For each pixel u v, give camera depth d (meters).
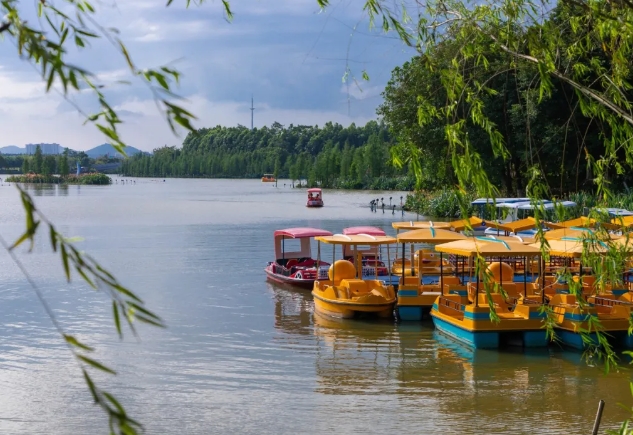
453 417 12.40
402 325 20.14
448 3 6.64
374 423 12.12
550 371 15.23
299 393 13.82
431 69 6.61
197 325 19.94
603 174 7.12
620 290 20.00
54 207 74.44
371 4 6.30
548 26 6.46
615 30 6.22
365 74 6.62
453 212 56.91
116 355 16.62
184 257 34.81
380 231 28.27
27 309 21.97
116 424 2.52
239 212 66.75
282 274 27.22
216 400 13.36
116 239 43.00
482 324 17.11
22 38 2.53
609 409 12.78
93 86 2.58
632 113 6.52
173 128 2.57
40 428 12.03
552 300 17.89
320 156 149.62
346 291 21.38
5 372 15.23
